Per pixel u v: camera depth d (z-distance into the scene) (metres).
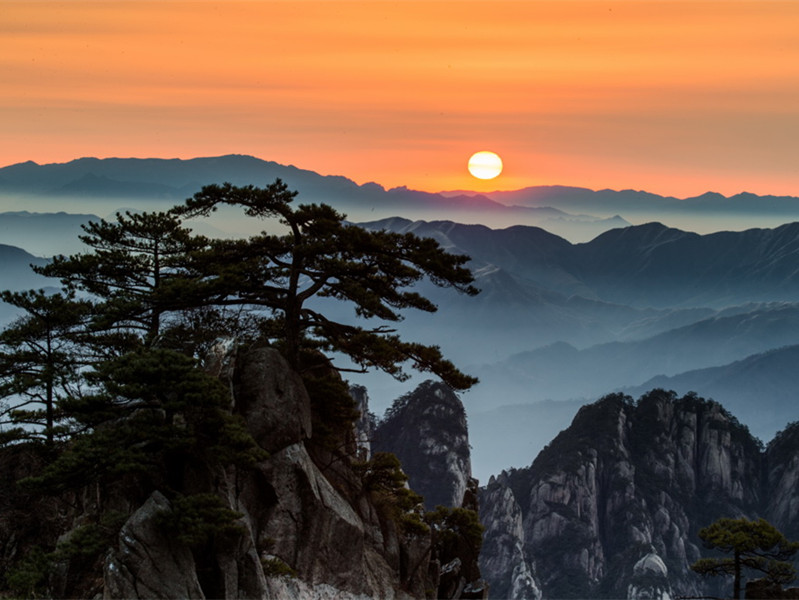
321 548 53.59
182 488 47.97
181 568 43.66
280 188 59.31
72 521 53.41
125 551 42.88
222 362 53.97
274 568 50.12
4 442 55.19
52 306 59.56
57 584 45.78
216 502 45.03
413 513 65.88
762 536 63.78
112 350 63.84
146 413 47.84
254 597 47.16
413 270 59.16
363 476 63.44
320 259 58.88
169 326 63.25
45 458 56.16
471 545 73.50
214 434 48.25
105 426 49.94
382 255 58.59
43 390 60.50
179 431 47.06
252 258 59.69
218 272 57.41
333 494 56.09
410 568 62.47
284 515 52.62
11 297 58.88
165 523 43.88
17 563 51.34
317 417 61.59
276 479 52.91
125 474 47.44
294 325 59.41
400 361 61.12
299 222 59.81
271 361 55.53
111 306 59.78
